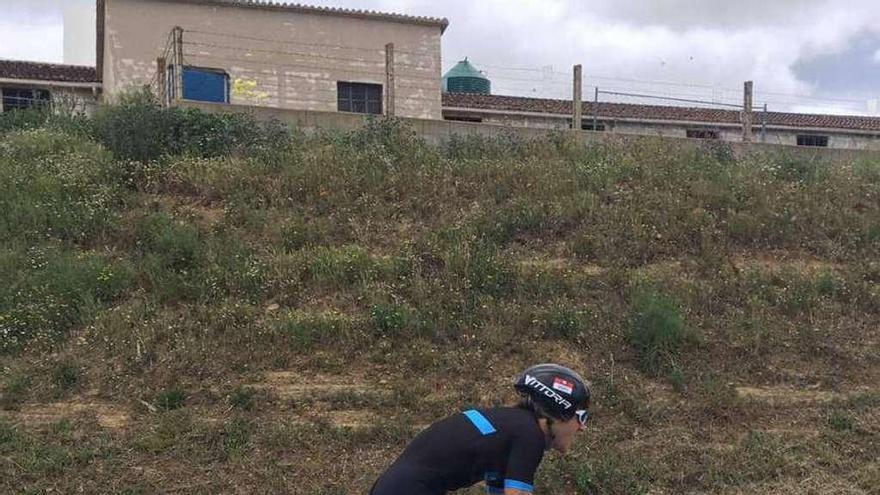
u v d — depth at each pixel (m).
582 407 3.10
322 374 6.36
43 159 9.34
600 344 6.94
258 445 5.50
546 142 11.72
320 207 8.88
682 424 6.14
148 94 11.40
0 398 5.73
